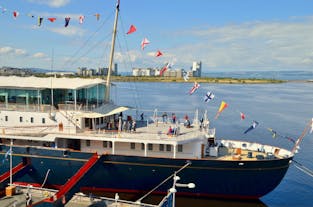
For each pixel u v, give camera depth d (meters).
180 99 130.25
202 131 31.84
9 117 32.25
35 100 32.72
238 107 111.56
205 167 27.47
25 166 29.20
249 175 27.80
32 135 30.27
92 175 28.39
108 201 24.19
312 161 47.91
